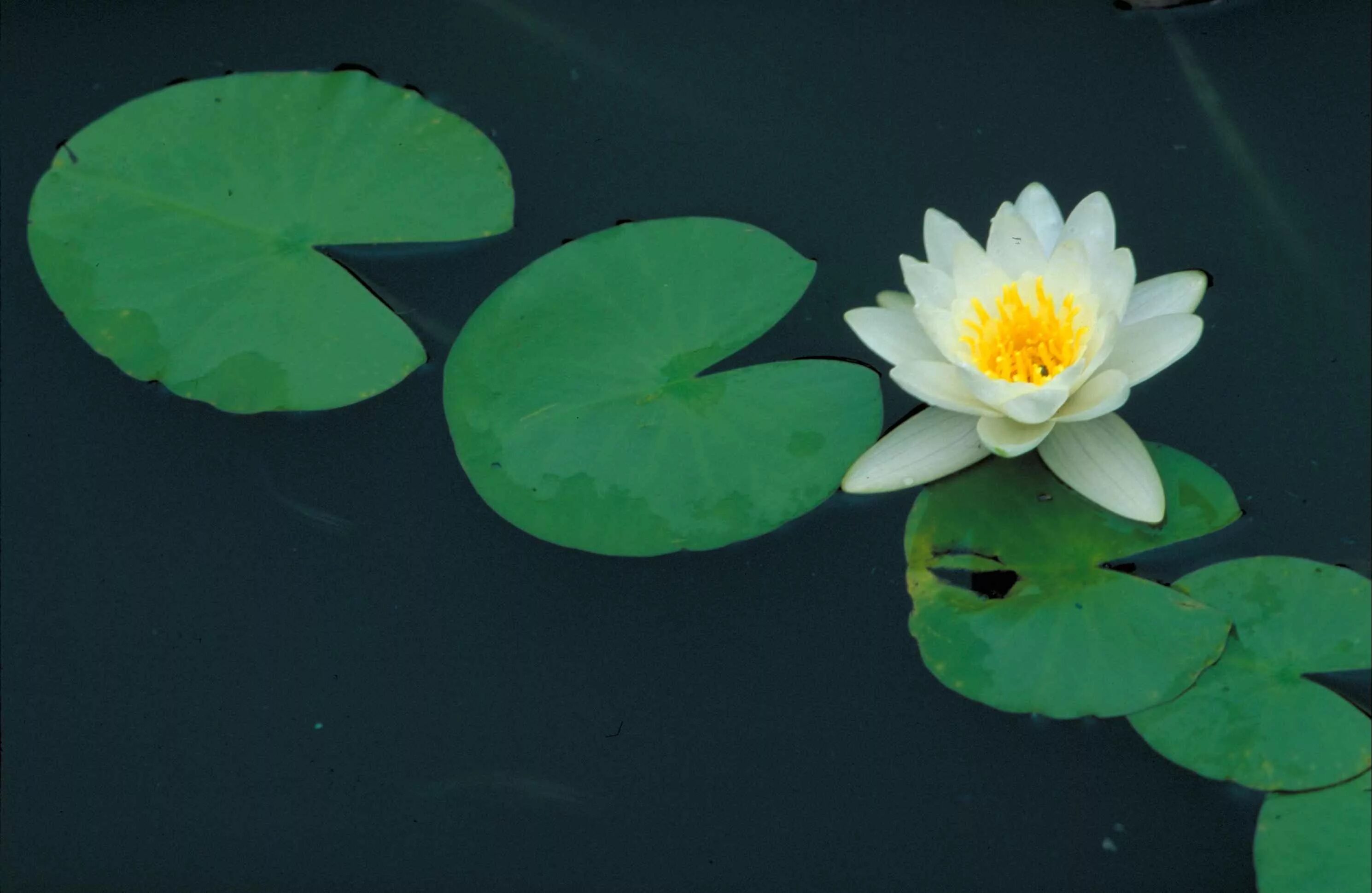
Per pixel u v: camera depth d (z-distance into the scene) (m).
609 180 3.25
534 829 3.14
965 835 3.13
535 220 3.24
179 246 3.21
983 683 3.13
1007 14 3.29
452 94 3.27
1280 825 3.10
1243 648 3.12
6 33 3.29
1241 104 3.25
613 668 3.16
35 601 3.18
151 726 3.16
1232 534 3.15
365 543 3.18
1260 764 3.11
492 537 3.18
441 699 3.16
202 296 3.20
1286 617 3.13
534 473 3.17
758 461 3.17
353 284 3.21
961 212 3.23
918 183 3.24
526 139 3.26
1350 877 3.09
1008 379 3.16
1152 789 3.13
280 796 3.15
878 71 3.28
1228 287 3.21
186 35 3.29
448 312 3.21
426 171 3.24
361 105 3.25
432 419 3.20
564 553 3.18
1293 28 3.27
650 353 3.19
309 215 3.22
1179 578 3.14
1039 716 3.14
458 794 3.14
